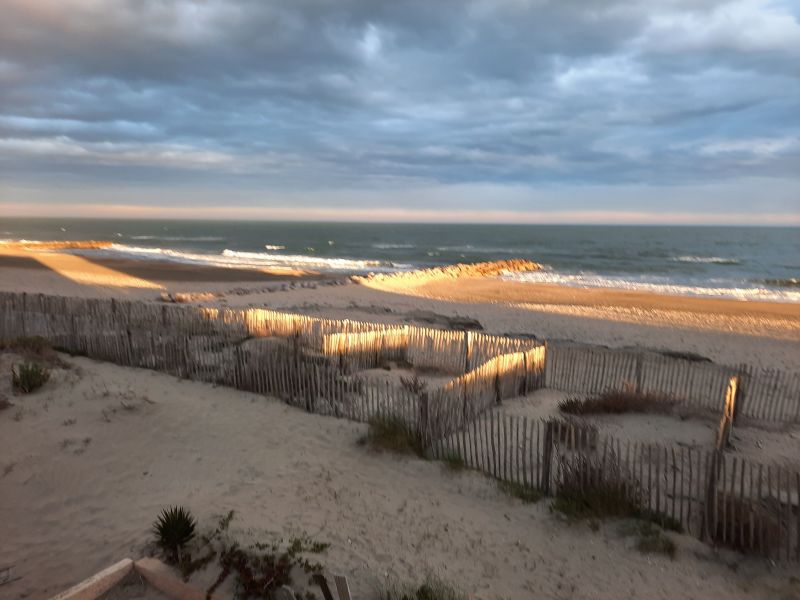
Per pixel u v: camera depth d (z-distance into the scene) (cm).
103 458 688
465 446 793
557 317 2353
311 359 1043
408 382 1039
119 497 618
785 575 529
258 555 498
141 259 5053
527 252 7694
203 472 687
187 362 1041
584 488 654
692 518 627
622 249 8350
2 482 619
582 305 2784
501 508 651
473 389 920
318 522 591
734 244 9656
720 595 507
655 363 1168
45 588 478
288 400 938
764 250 8156
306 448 777
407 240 10962
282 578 470
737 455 813
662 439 863
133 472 670
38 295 1639
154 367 1087
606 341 1878
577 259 6469
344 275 4112
